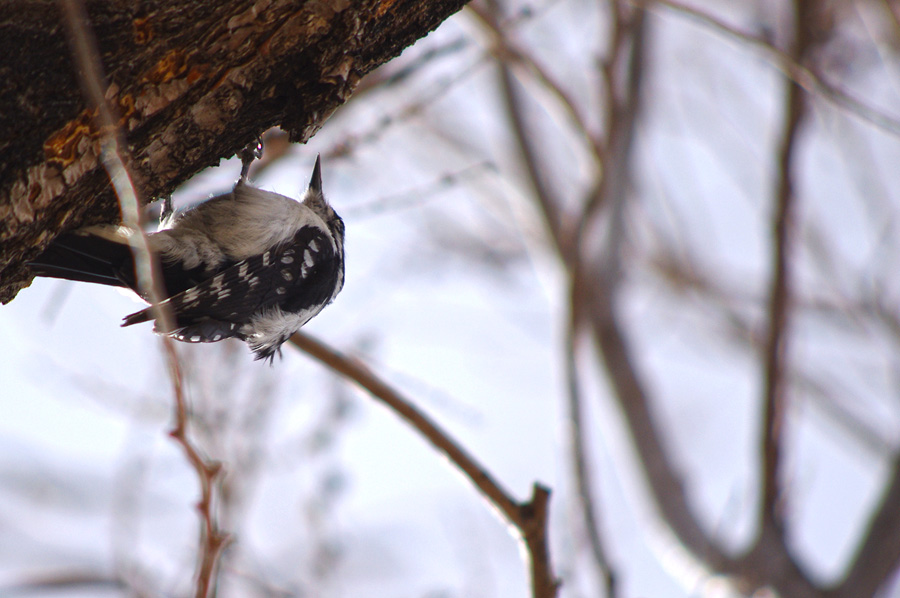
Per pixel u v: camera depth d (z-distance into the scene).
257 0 5.82
